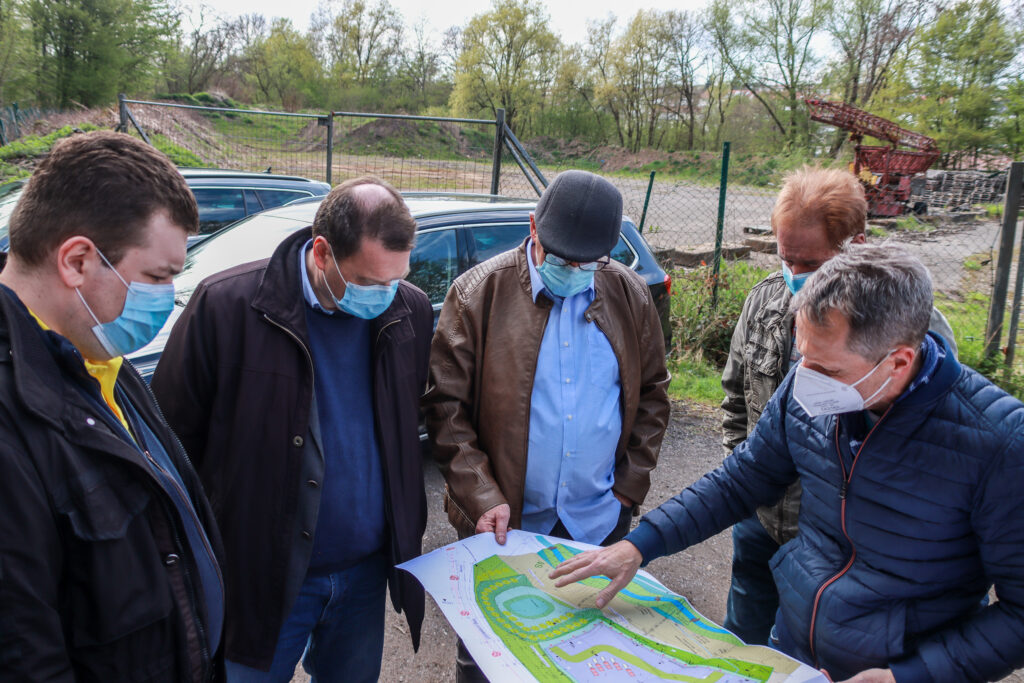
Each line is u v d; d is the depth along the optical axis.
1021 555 1.24
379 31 51.66
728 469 1.74
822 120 19.70
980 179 16.91
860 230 1.89
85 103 30.58
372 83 52.47
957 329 6.43
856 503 1.41
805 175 1.94
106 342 1.12
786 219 1.92
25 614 0.94
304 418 1.67
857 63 41.06
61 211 1.01
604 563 1.61
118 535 1.05
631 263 4.89
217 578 1.33
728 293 6.79
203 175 6.07
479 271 2.09
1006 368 5.41
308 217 4.36
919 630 1.38
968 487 1.27
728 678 1.31
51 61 29.41
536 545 1.81
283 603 1.69
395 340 1.83
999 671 1.29
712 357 6.75
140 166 1.08
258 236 4.22
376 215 1.56
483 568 1.70
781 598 1.61
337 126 11.54
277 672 1.81
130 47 31.95
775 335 2.12
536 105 48.88
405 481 1.89
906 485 1.33
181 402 1.68
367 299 1.66
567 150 47.38
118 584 1.06
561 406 2.00
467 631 1.46
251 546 1.69
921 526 1.33
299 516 1.68
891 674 1.33
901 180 17.59
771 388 2.14
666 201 18.89
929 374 1.31
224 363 1.65
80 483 1.00
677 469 4.51
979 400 1.29
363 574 1.88
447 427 2.04
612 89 47.28
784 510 2.07
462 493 1.97
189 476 1.39
